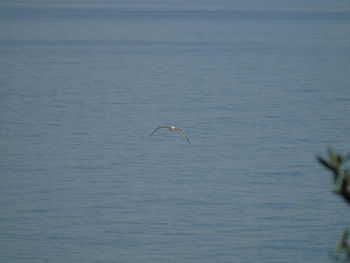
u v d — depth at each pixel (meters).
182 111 88.00
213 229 44.88
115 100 96.31
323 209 48.81
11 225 45.56
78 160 63.66
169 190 53.69
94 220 46.75
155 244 42.53
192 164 62.16
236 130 76.31
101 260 40.34
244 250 41.53
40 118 82.75
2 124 78.88
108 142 71.25
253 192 52.97
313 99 95.50
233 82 112.12
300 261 39.94
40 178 57.19
